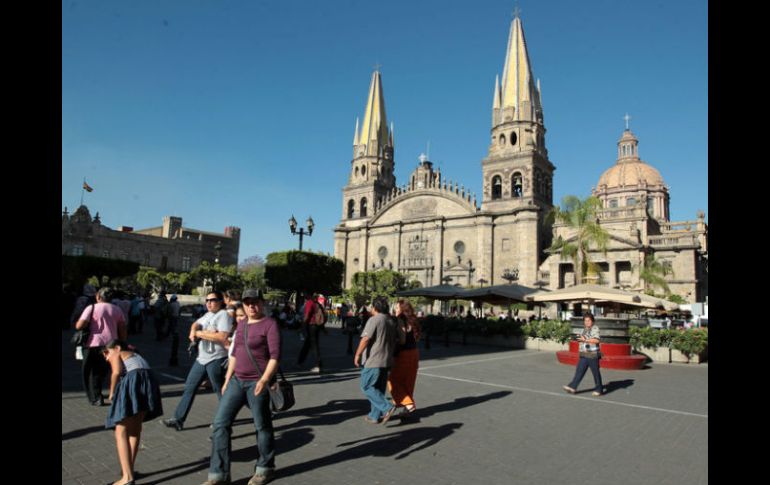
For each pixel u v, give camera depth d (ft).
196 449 27.81
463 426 34.19
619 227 229.25
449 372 60.08
